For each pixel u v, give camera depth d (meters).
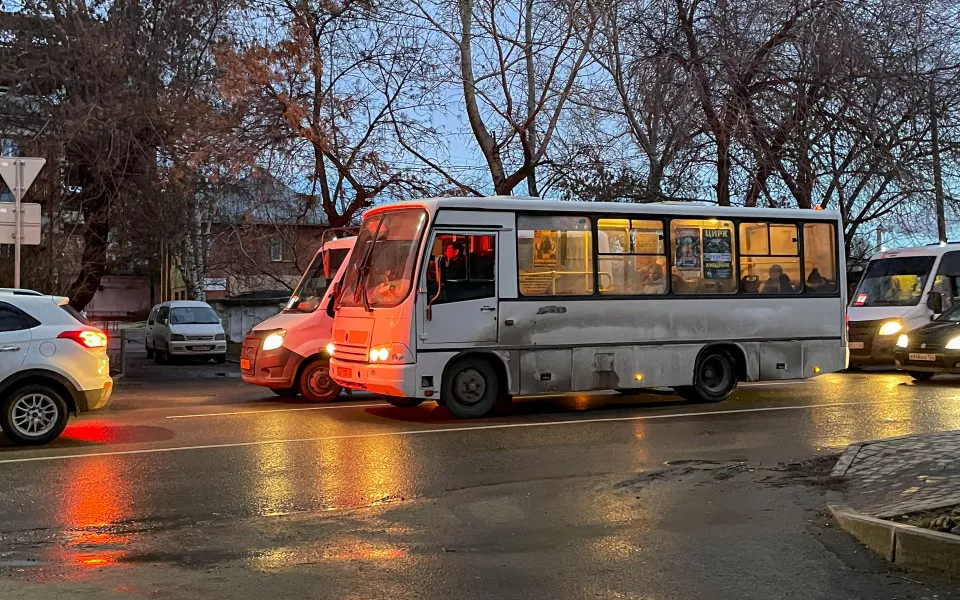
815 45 18.41
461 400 12.30
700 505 7.41
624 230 13.39
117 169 19.03
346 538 6.53
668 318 13.62
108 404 14.73
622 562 5.89
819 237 14.97
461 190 20.89
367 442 10.47
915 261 21.27
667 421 12.10
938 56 20.12
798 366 14.63
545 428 11.51
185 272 32.66
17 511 7.25
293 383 14.53
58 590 5.32
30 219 13.62
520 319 12.53
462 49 20.39
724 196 20.20
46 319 10.38
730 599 5.17
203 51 19.41
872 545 6.13
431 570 5.74
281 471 8.81
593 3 19.09
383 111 20.73
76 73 18.41
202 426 11.80
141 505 7.46
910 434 10.69
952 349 16.45
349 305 12.76
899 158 19.95
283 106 18.92
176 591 5.32
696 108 19.08
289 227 23.88
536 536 6.56
